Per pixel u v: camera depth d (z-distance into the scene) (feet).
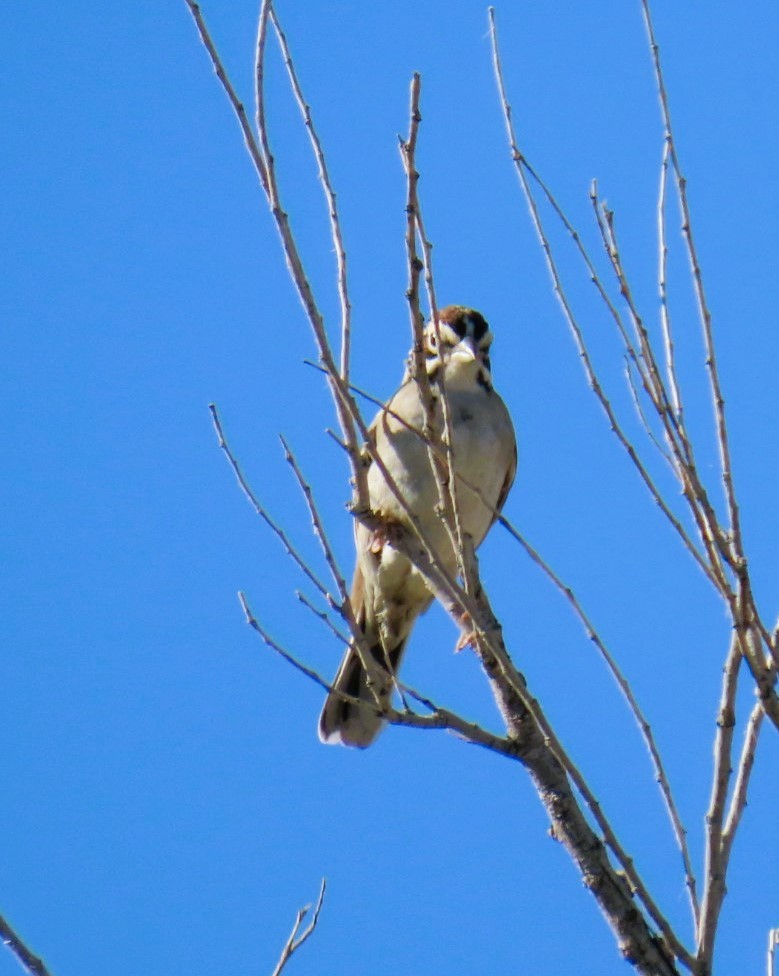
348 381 31.68
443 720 33.58
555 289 30.48
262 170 30.94
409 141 30.60
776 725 28.45
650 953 31.91
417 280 31.65
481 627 31.32
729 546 28.99
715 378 29.58
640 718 29.37
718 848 29.50
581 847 33.19
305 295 30.81
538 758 34.04
